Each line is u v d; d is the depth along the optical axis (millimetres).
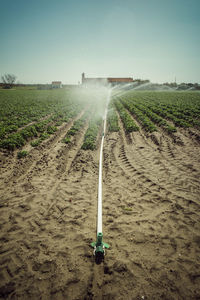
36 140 12727
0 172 7672
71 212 5172
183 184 6633
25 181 6980
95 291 3059
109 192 6344
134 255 3762
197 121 16359
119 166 8664
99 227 4289
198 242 4062
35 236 4234
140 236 4285
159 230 4457
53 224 4656
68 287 3105
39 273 3348
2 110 25109
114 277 3293
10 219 4770
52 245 3988
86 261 3629
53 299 2914
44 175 7570
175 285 3109
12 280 3215
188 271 3359
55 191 6262
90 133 13789
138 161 9133
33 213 5043
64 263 3557
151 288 3068
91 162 9086
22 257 3672
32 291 3027
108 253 3834
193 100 37469
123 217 5008
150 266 3486
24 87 116250
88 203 5660
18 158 9250
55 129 15172
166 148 10859
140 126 17094
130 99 41062
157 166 8398
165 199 5730
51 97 48469
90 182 7051
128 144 12242
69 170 8156
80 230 4492
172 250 3857
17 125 16125
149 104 30203
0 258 3639
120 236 4320
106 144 12320
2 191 6203
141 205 5523
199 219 4793
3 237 4184
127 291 3035
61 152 10320
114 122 17656
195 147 10891
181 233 4340
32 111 24062
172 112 21312
